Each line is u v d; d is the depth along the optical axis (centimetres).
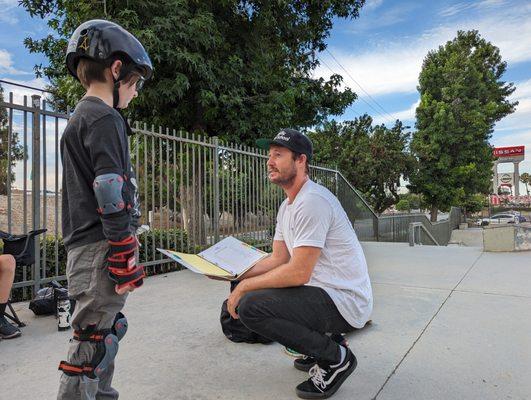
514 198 5900
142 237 584
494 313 372
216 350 290
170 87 795
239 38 985
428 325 340
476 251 801
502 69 3556
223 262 245
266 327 208
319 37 1260
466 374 247
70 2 786
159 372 254
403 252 814
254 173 795
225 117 930
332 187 1115
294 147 228
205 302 425
